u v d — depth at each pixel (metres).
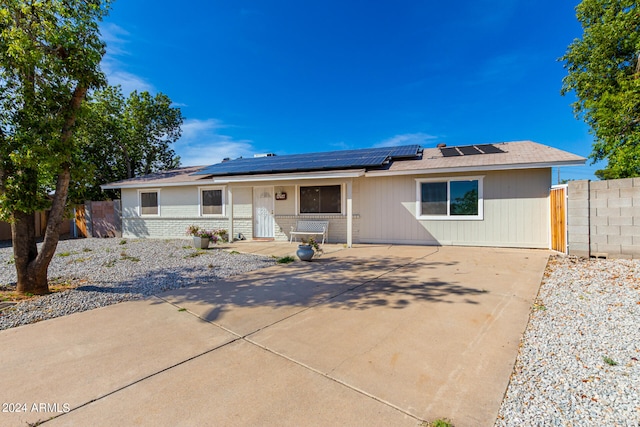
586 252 7.35
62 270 7.18
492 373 2.59
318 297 4.88
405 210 10.79
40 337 3.47
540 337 3.24
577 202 7.45
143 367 2.79
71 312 4.34
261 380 2.55
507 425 1.96
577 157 8.49
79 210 16.30
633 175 11.56
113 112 20.58
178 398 2.31
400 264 7.34
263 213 13.02
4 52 4.39
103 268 7.37
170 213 14.52
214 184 13.64
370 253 9.05
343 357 2.92
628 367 2.58
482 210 9.80
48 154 4.62
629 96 10.81
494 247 9.68
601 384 2.35
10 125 4.72
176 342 3.32
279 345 3.21
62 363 2.88
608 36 13.68
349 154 13.06
